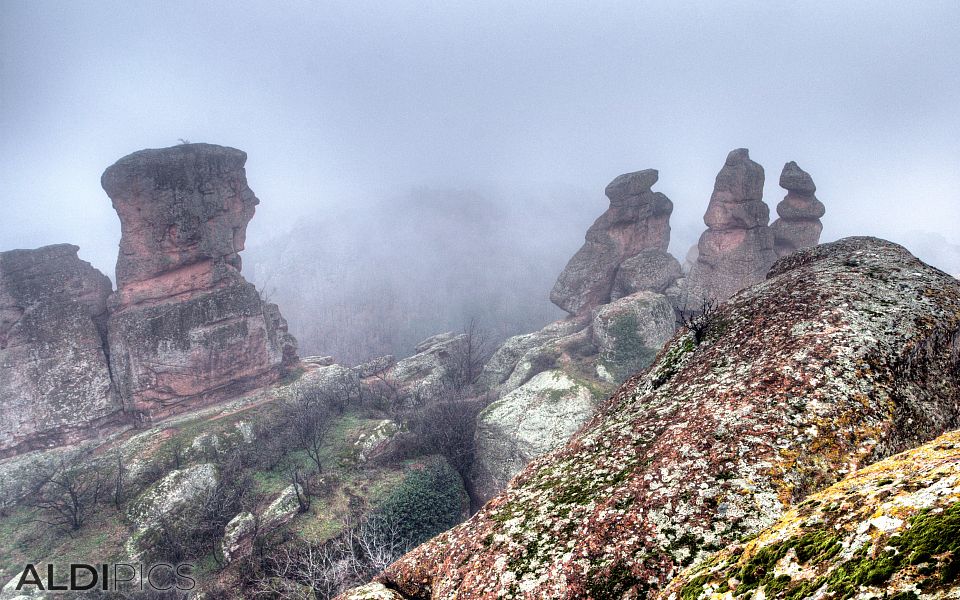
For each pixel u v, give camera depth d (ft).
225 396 199.41
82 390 168.14
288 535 124.57
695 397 37.78
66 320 168.25
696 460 29.66
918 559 8.85
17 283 161.07
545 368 223.92
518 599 27.22
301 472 153.48
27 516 133.18
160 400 182.29
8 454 155.22
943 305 38.32
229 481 145.38
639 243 282.56
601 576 26.16
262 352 209.56
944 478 11.17
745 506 25.85
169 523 128.06
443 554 35.27
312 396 202.28
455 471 171.22
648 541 26.48
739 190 240.53
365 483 151.12
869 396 30.96
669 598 14.62
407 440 175.22
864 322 36.81
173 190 182.60
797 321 40.27
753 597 11.63
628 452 35.37
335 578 101.65
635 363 208.74
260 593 106.83
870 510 11.54
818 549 11.50
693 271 260.62
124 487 141.08
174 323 183.83
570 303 279.49
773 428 29.66
